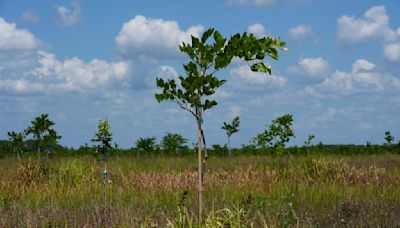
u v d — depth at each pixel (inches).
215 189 496.4
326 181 544.4
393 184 549.0
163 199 448.5
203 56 240.2
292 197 432.1
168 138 1077.8
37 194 479.8
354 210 365.7
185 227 291.1
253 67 237.0
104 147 387.2
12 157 833.5
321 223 322.3
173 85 245.4
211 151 1067.9
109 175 573.6
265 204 364.2
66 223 324.5
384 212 349.4
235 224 267.6
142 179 564.4
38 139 591.8
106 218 337.7
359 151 1106.7
